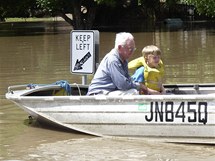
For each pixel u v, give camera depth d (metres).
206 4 30.52
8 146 8.00
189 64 17.66
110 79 8.59
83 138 8.39
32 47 26.36
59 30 41.31
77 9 40.06
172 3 47.69
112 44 27.25
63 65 18.11
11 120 9.60
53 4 39.34
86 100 8.36
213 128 7.87
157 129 8.10
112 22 47.09
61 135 8.57
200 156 7.38
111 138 8.36
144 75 8.76
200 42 27.30
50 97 8.56
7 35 36.44
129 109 8.17
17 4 44.31
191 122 7.93
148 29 41.47
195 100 7.88
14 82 14.33
